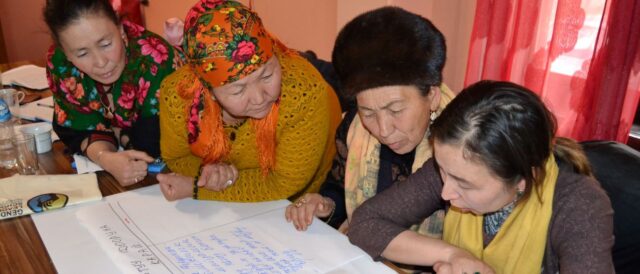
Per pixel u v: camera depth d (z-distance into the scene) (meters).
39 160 1.35
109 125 1.50
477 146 0.80
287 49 1.22
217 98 1.07
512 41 1.86
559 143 0.97
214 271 0.90
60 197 1.11
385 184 1.25
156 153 1.40
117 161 1.23
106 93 1.44
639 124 1.99
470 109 0.81
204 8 1.01
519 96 0.82
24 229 1.03
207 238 1.00
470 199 0.86
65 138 1.41
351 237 1.00
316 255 0.95
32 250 0.96
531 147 0.81
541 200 0.89
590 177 0.94
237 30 0.98
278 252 0.95
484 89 0.84
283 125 1.15
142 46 1.39
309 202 1.12
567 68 1.81
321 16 2.81
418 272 1.16
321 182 1.43
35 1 4.18
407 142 1.09
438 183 1.05
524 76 1.86
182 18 3.84
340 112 1.46
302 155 1.17
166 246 0.97
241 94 1.03
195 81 1.14
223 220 1.07
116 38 1.31
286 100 1.13
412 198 1.06
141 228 1.02
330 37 2.79
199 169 1.21
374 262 0.94
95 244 0.97
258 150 1.19
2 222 1.05
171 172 1.29
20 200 1.09
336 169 1.33
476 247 1.02
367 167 1.25
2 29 4.09
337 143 1.33
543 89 1.85
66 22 1.22
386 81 0.96
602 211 0.88
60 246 0.96
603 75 1.63
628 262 0.95
